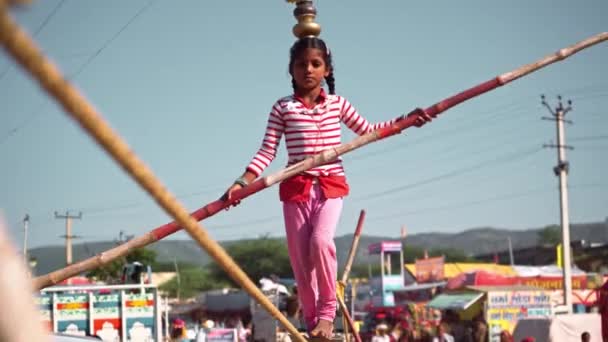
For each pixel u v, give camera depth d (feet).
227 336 59.26
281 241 294.46
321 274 14.44
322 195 14.69
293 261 14.98
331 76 15.39
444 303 97.76
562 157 110.63
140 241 11.05
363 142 12.71
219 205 12.16
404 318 99.91
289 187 14.70
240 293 146.92
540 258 233.55
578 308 120.47
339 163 15.11
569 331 74.79
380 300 152.56
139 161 4.96
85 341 13.28
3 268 3.54
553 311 95.66
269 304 9.73
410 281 169.07
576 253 211.00
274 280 70.79
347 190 15.03
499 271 150.71
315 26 15.10
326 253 14.29
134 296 57.31
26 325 3.57
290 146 14.87
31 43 3.54
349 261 16.66
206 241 7.23
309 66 14.78
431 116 12.89
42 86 3.76
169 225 11.09
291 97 15.03
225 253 8.07
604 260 197.67
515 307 94.53
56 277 10.78
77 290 55.98
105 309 56.34
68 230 172.55
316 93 15.08
